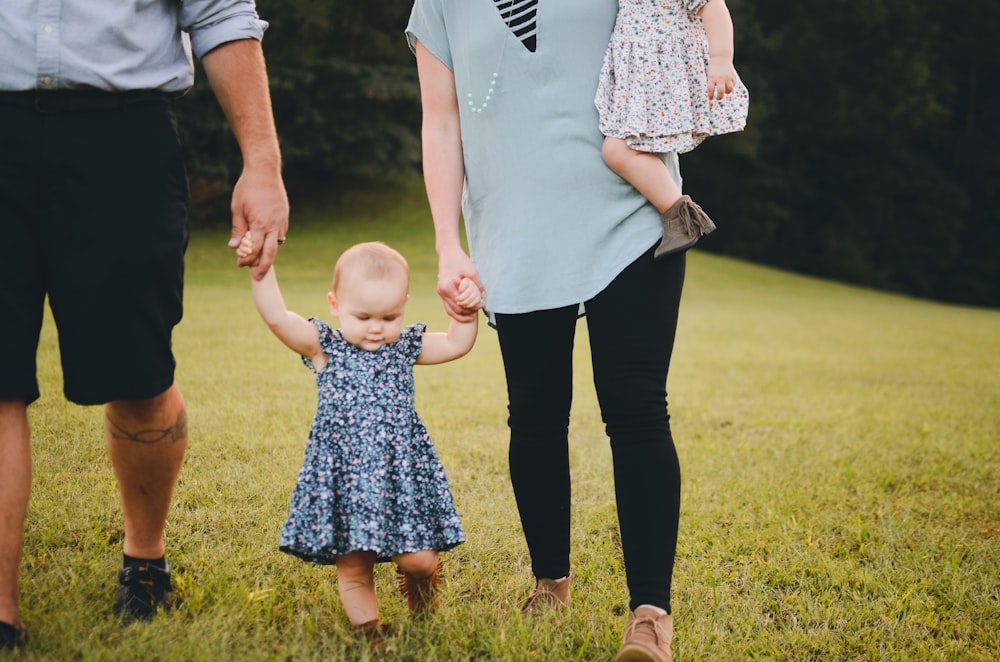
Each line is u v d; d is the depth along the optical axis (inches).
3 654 80.8
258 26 94.3
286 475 146.6
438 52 102.2
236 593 100.1
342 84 977.5
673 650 94.0
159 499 96.3
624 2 97.0
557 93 96.0
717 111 97.7
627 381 93.2
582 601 107.2
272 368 254.5
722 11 98.0
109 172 85.4
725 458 185.8
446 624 95.7
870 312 708.7
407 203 1003.9
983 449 204.1
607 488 156.6
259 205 93.2
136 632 88.2
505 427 200.2
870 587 117.0
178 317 91.4
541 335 97.8
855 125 1396.4
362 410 93.2
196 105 895.1
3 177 83.6
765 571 120.4
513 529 130.9
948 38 1501.0
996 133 1483.8
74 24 83.6
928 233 1443.2
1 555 84.3
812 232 1472.7
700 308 641.6
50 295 86.8
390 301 94.2
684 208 92.6
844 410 254.5
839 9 1390.3
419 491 94.8
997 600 114.0
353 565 92.7
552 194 95.9
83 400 86.7
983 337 532.7
